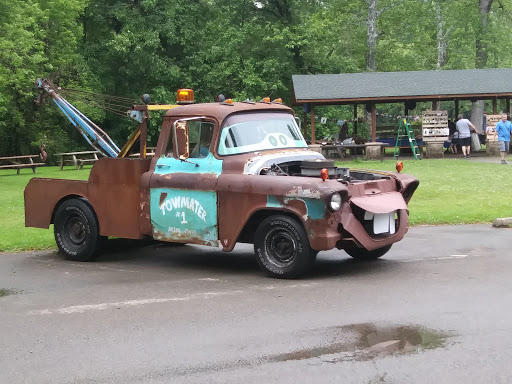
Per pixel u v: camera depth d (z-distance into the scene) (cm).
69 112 1222
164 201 901
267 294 730
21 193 1934
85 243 983
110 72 3812
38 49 3166
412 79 3080
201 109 891
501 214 1275
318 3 4544
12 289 808
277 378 475
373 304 666
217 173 858
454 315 615
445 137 2927
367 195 834
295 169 889
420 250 974
